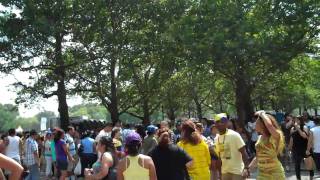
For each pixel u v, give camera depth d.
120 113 38.97
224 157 9.89
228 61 29.12
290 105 60.94
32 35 30.58
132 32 34.00
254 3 29.88
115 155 8.22
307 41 29.62
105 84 36.12
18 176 5.06
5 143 16.06
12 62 31.42
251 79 31.48
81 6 32.06
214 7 28.70
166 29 32.81
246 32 27.66
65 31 32.09
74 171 17.55
